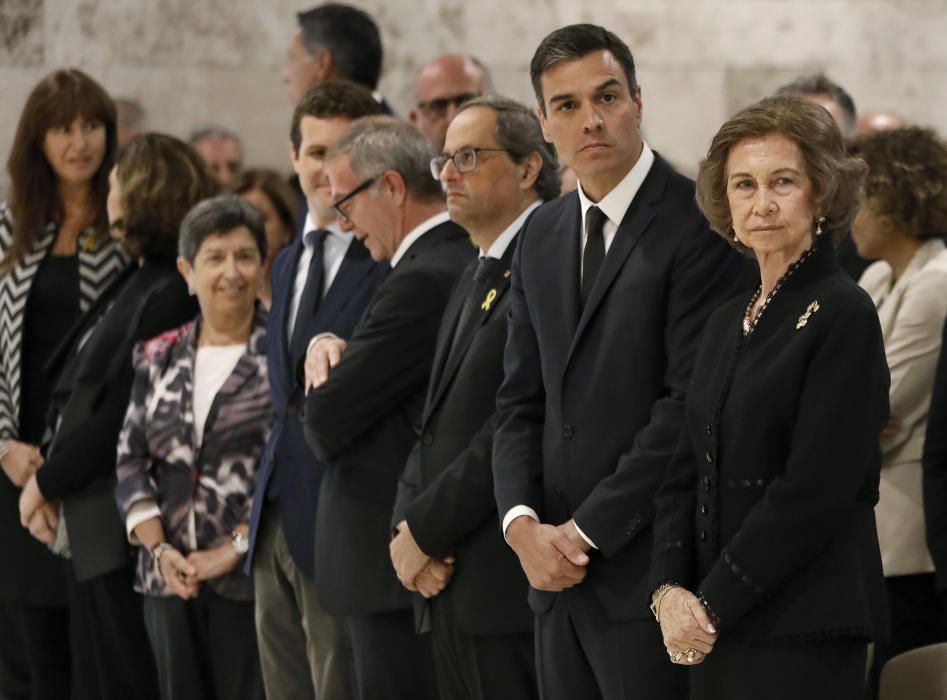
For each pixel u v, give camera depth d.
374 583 10.09
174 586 11.62
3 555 13.87
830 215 7.21
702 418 7.29
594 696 8.22
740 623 6.97
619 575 7.95
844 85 18.27
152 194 12.84
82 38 18.27
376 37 15.41
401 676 10.18
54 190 14.11
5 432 13.77
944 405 9.86
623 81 8.36
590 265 8.42
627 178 8.36
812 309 6.98
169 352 12.22
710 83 18.23
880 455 7.08
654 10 18.22
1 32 18.14
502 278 9.35
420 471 9.45
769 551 6.79
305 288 11.36
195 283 12.05
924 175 10.57
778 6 18.20
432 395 9.55
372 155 10.41
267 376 11.64
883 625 6.94
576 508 8.20
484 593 8.98
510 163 9.38
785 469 6.99
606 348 8.16
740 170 7.22
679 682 7.93
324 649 10.98
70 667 14.12
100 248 14.05
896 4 18.23
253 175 15.21
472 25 18.34
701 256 8.07
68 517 12.60
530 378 8.70
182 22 18.34
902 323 10.45
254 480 11.79
